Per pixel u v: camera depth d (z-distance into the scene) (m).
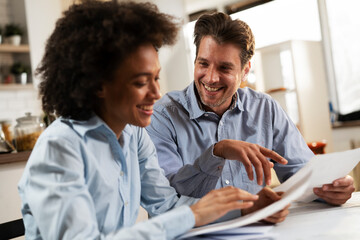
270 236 0.97
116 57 0.92
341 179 1.23
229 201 0.94
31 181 0.89
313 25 5.12
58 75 0.98
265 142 1.64
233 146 1.21
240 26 1.46
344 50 4.94
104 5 0.97
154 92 0.96
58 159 0.89
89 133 1.00
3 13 4.60
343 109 5.00
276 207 0.89
